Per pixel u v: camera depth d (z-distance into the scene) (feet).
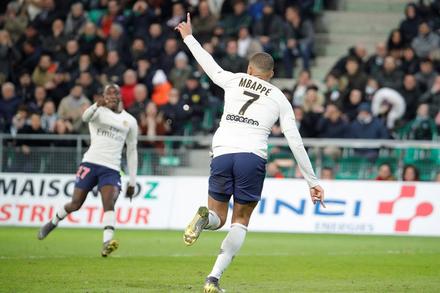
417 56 214.07
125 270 106.01
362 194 177.17
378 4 253.65
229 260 82.94
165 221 182.60
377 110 201.36
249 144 82.99
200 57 87.35
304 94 205.57
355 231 175.83
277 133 192.65
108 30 235.81
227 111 84.79
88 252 130.72
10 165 191.83
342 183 178.19
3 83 232.32
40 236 128.67
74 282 93.45
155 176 185.88
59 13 240.32
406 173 177.78
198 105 203.62
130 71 210.38
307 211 178.29
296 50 227.40
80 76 215.72
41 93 214.90
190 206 182.60
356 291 89.51
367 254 134.21
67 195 185.68
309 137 195.21
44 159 190.70
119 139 124.67
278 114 84.23
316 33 249.75
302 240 160.45
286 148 188.85
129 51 227.40
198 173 190.49
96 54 223.51
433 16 223.92
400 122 198.39
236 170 82.79
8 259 117.39
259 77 85.56
